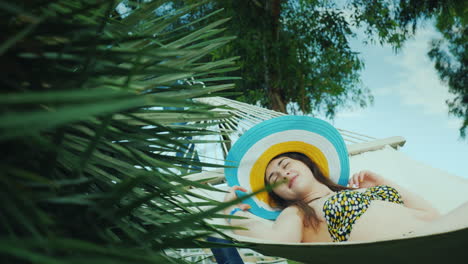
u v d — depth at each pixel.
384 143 1.95
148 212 0.49
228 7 5.60
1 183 0.21
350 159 1.94
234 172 1.64
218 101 1.80
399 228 1.36
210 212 0.30
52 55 0.33
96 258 0.22
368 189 1.55
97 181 0.44
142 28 0.51
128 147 0.44
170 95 0.53
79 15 0.37
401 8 6.36
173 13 0.52
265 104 6.72
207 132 0.56
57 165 0.38
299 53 6.45
